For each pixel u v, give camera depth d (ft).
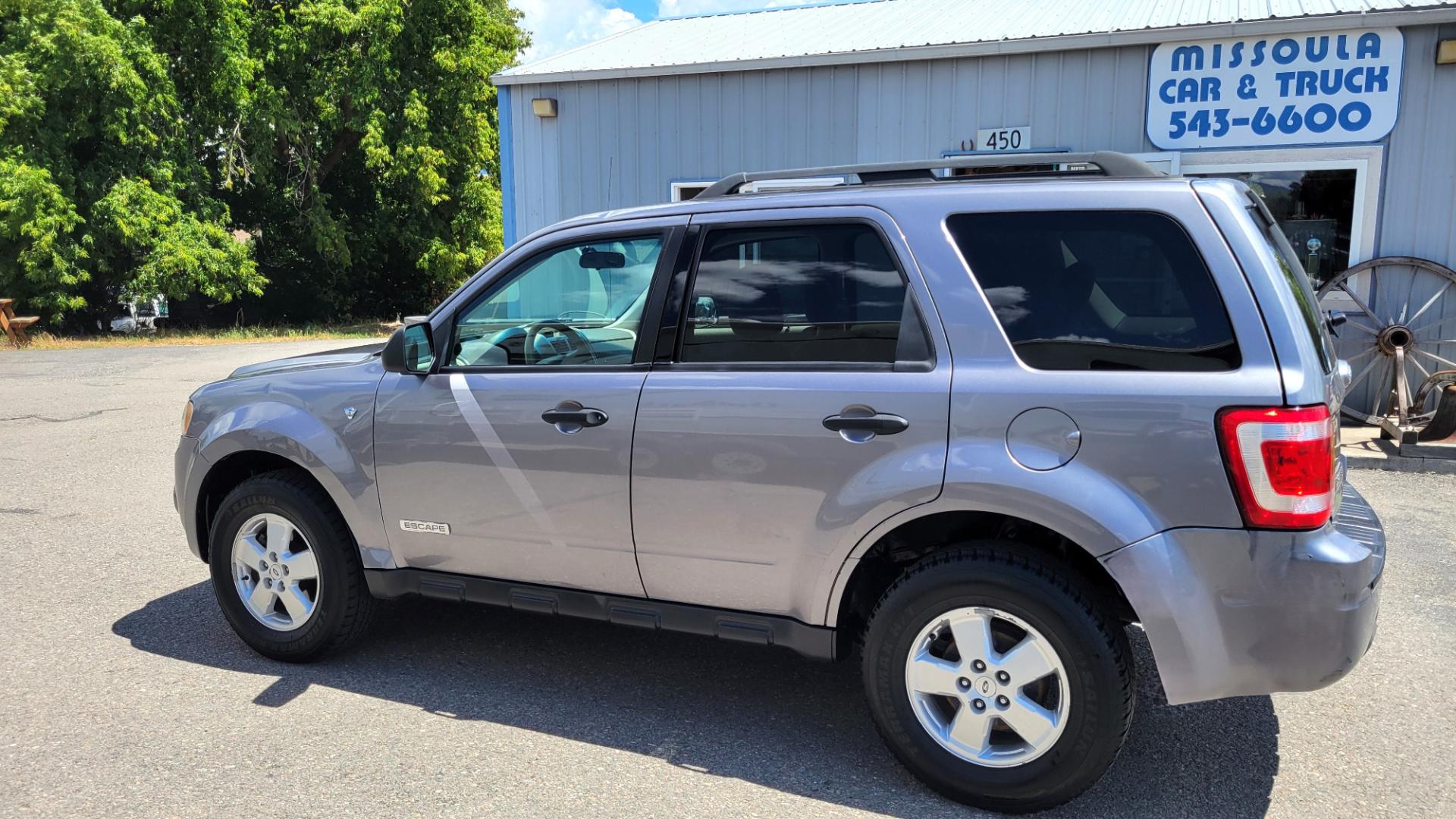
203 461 13.52
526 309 12.03
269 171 82.02
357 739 11.12
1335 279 28.81
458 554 12.18
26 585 16.47
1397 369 26.40
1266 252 8.96
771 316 10.52
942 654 9.83
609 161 37.06
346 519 12.65
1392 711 11.76
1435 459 23.73
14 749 10.82
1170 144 29.96
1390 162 28.12
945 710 9.96
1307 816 9.52
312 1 79.10
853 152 33.53
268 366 14.35
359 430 12.46
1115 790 10.03
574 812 9.60
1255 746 10.95
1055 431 9.09
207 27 75.56
